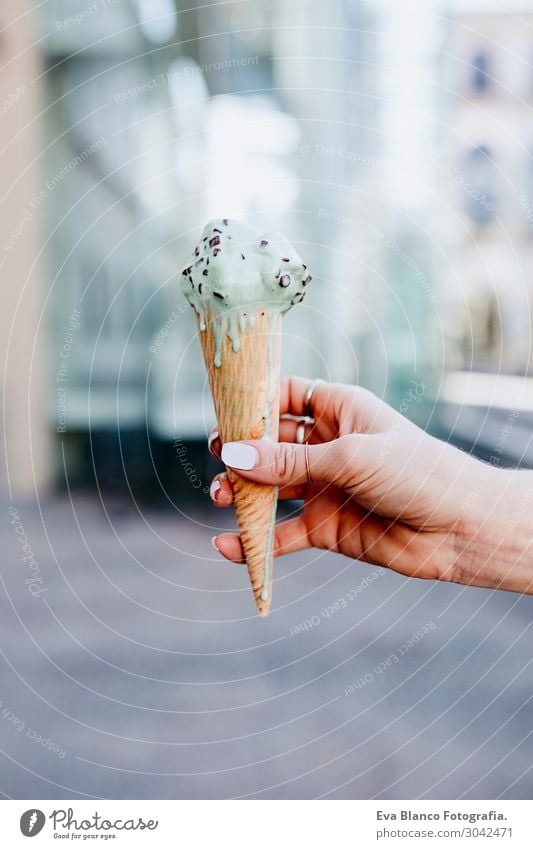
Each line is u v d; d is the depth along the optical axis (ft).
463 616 4.36
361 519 1.92
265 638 3.94
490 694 3.38
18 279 6.90
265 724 3.08
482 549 1.77
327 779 2.68
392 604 4.54
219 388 1.42
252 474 1.47
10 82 6.93
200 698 3.28
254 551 1.54
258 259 1.33
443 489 1.73
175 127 5.89
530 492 1.76
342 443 1.62
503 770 2.76
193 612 4.20
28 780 2.65
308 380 1.97
